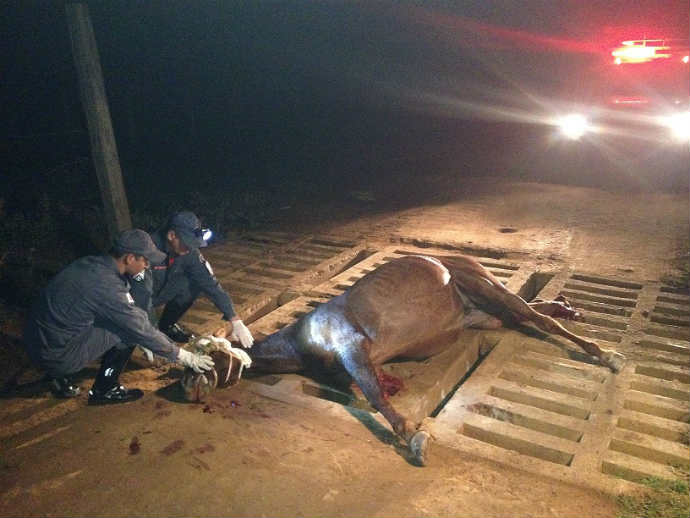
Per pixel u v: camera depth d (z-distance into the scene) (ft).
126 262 12.45
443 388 14.47
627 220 26.27
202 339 13.08
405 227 27.02
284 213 30.89
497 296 14.94
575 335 15.20
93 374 15.15
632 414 12.51
